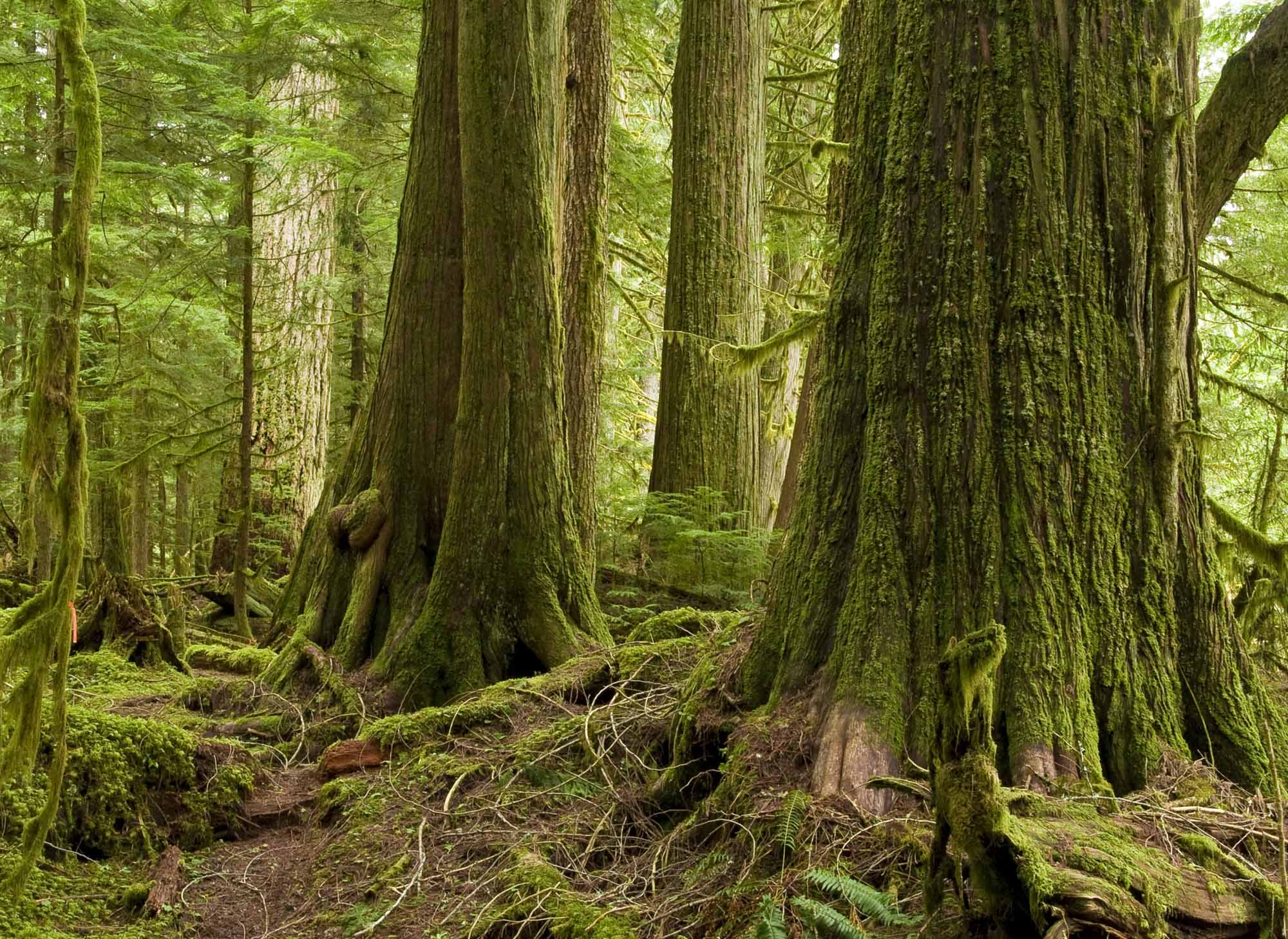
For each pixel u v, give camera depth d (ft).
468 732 17.08
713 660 14.03
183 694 20.52
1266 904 8.00
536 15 20.94
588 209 28.91
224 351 40.88
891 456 11.78
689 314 32.71
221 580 35.65
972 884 7.83
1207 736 10.81
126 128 27.35
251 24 29.63
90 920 11.88
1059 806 9.09
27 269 31.99
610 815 13.44
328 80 41.96
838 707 11.21
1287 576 13.05
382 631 20.70
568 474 21.50
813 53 41.14
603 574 30.68
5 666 8.72
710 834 11.50
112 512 32.58
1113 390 11.33
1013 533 11.06
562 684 18.03
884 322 12.05
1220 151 12.71
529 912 11.16
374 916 11.89
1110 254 11.40
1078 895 7.33
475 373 20.67
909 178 12.04
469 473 20.48
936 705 10.84
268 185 30.96
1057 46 11.53
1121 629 10.92
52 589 8.97
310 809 15.79
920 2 12.19
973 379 11.44
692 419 32.19
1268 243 26.45
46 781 13.29
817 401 12.97
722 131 33.06
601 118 29.27
